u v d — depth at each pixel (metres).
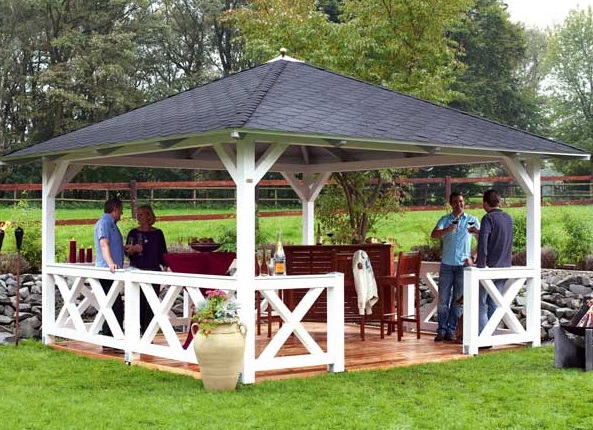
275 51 15.21
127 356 8.60
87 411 6.42
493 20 37.78
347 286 10.27
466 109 35.75
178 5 37.91
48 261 10.18
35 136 33.59
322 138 7.44
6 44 33.00
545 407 6.50
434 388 7.21
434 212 24.89
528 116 40.50
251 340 7.41
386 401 6.70
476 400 6.76
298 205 26.83
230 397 6.84
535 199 9.70
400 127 8.36
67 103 31.14
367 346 9.51
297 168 11.76
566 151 9.48
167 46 37.16
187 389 7.21
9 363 8.73
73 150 8.91
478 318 9.15
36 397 6.99
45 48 33.94
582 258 14.98
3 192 25.16
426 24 15.66
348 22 15.29
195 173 33.72
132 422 6.06
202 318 7.06
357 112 8.45
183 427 5.91
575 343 8.34
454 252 9.72
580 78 43.72
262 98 8.02
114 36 31.95
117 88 32.38
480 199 28.11
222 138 7.49
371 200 14.78
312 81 9.14
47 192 10.16
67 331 9.74
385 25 15.23
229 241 15.76
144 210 9.77
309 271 10.17
